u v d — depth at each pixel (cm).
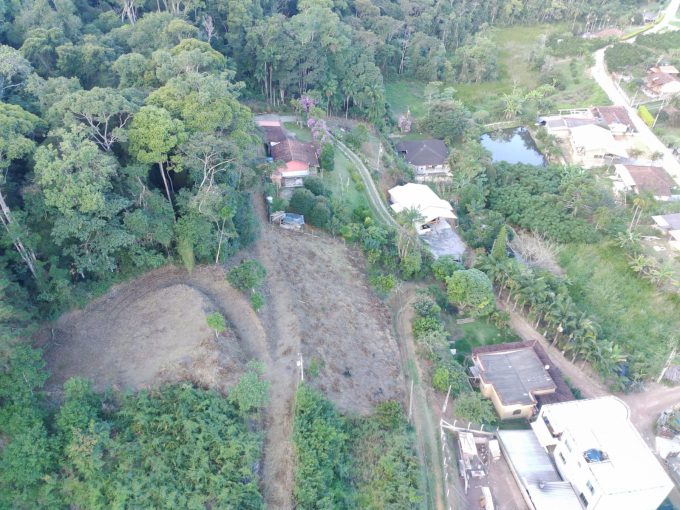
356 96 11156
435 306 6719
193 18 10231
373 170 9469
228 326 5306
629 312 7581
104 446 4244
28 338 4772
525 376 6131
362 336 6159
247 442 4541
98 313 5288
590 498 4850
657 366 6819
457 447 5512
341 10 13212
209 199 5494
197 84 6044
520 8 17038
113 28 9444
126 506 4112
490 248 8400
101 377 4716
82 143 4862
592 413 5394
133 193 5441
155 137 5341
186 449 4403
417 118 12606
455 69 14488
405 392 5816
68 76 8031
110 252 5272
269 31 10100
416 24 14738
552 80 14162
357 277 6969
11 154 4678
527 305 7381
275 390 5069
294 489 4447
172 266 5888
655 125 12269
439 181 10369
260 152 8538
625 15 17238
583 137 11219
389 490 4762
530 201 9281
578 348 6681
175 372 4788
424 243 8194
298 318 5741
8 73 6084
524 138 12562
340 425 5009
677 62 14175
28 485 4069
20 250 4822
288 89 10812
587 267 8294
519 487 5206
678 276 7962
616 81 13938
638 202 9156
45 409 4356
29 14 8506
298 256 6762
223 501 4228
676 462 5778
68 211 4744
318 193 7925
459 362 6531
